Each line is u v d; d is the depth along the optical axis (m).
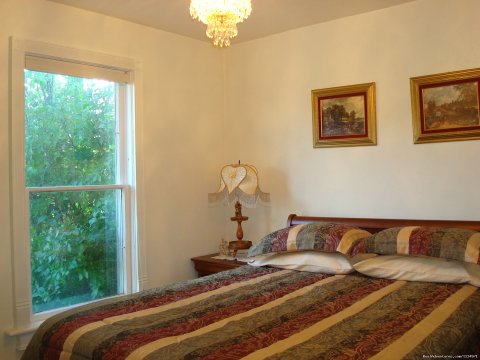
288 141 3.80
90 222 3.25
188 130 3.85
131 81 3.44
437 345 1.60
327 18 3.48
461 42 2.98
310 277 2.71
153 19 3.39
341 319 1.88
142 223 3.47
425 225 3.03
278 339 1.67
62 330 1.90
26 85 2.91
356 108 3.42
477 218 2.94
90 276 3.25
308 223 3.26
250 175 3.68
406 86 3.20
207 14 2.04
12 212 2.78
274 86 3.87
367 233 2.98
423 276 2.49
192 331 1.79
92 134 3.27
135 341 1.69
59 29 3.02
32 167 2.93
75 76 3.13
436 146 3.09
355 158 3.45
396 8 3.23
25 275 2.83
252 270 2.96
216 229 4.10
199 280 2.69
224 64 4.19
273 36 3.86
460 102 2.98
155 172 3.58
